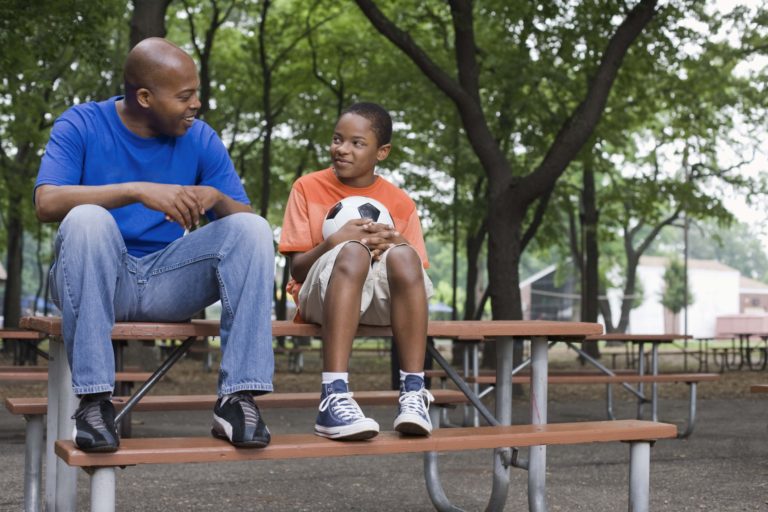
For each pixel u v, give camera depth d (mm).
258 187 23688
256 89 20938
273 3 19641
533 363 3234
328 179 3320
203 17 19281
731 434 7598
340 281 2666
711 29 15336
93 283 2350
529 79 14016
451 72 17016
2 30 10812
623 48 11258
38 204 2547
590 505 4367
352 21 19000
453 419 8805
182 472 5367
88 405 2336
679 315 60844
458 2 11711
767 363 21281
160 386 12203
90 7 11438
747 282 68812
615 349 35188
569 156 11211
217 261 2553
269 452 2381
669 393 12461
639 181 19984
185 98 2693
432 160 21438
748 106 18250
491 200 11602
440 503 3971
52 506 3053
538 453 3330
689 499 4480
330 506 4285
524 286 67500
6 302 21906
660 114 21047
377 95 18328
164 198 2514
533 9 12141
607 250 40344
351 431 2500
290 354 16547
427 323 2766
